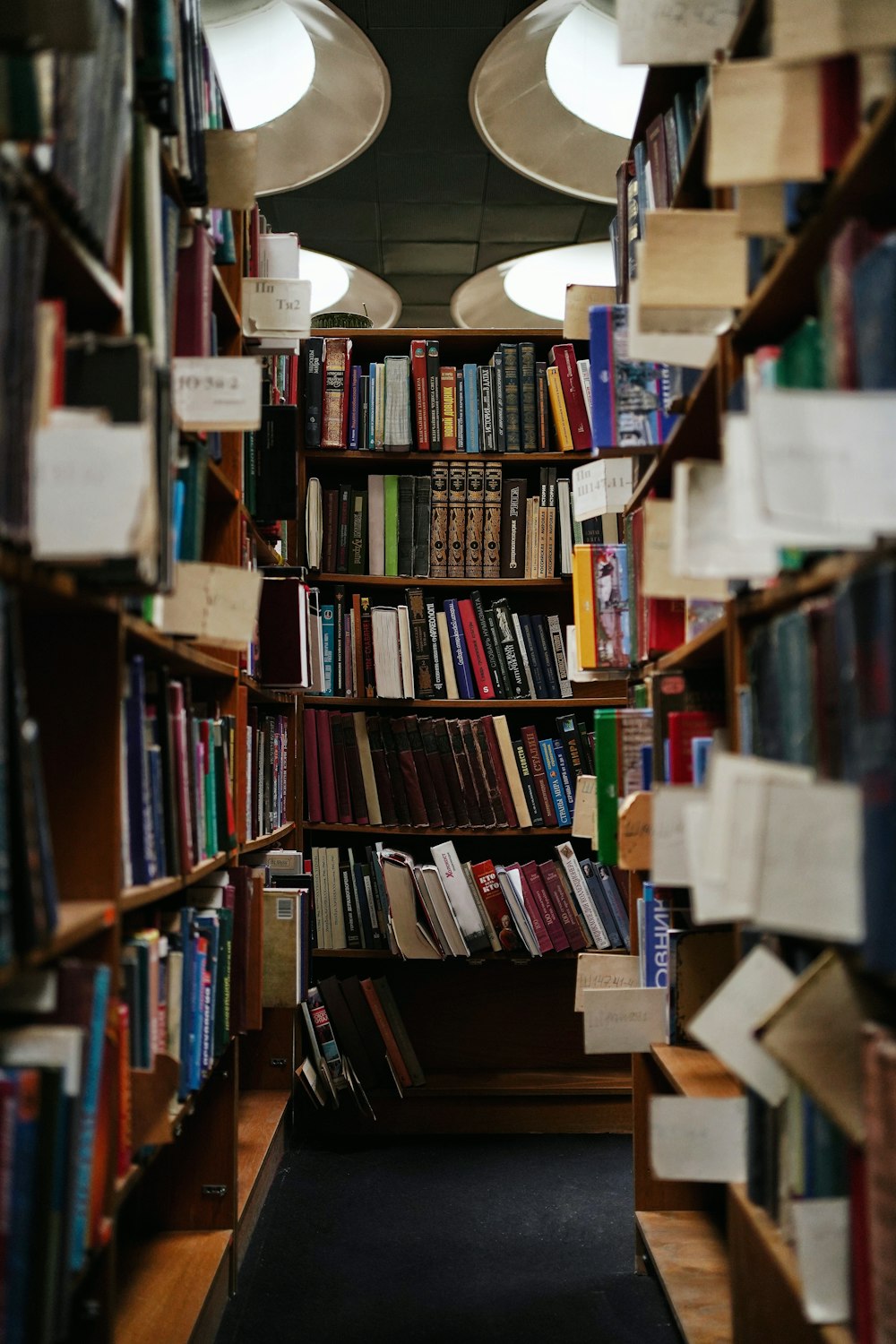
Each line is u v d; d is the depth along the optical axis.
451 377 3.44
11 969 0.90
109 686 1.32
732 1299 1.52
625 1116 3.29
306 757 3.35
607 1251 2.41
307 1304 2.14
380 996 3.35
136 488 0.96
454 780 3.33
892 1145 0.92
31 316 0.93
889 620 0.87
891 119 0.91
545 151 3.77
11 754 0.90
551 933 3.23
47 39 0.87
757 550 1.23
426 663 3.38
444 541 3.43
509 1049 3.49
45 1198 0.94
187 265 1.72
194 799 1.82
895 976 0.89
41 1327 0.94
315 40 3.27
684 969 2.03
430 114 3.70
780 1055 1.05
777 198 1.23
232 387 1.62
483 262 4.89
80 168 1.07
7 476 0.90
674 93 1.99
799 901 0.98
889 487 0.88
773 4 1.06
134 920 1.68
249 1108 3.03
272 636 2.68
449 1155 3.09
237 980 2.12
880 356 0.92
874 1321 1.00
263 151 3.67
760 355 1.34
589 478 2.43
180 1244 2.10
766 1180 1.35
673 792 1.45
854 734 0.96
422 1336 2.01
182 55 1.59
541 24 3.17
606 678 2.55
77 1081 1.02
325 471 3.62
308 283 2.15
